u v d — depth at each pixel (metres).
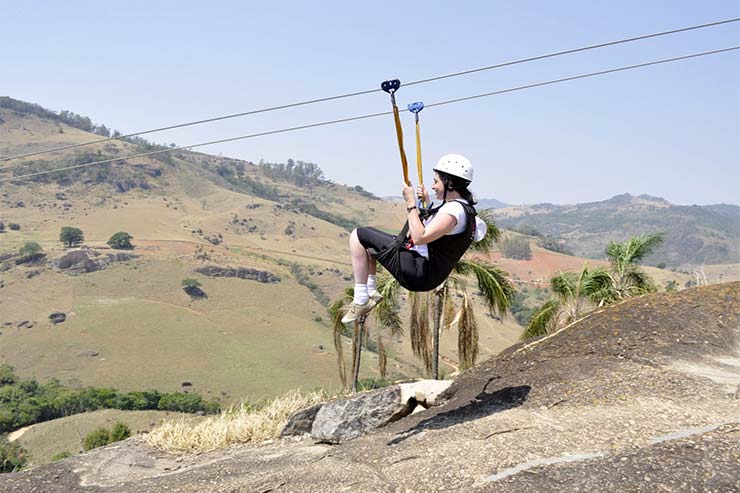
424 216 5.36
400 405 8.36
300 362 131.62
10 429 86.62
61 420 88.75
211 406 101.25
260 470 6.71
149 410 96.69
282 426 9.39
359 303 5.55
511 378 7.32
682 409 5.61
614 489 4.42
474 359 22.12
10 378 112.50
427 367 23.53
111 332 138.75
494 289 20.62
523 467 4.87
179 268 178.12
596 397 6.22
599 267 19.19
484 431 5.67
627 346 7.54
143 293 162.00
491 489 4.69
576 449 4.99
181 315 152.00
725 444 4.69
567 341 7.99
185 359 128.50
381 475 5.32
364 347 129.38
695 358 7.20
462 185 5.32
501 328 126.50
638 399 6.06
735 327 7.95
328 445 7.97
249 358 131.50
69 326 140.50
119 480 7.91
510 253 151.25
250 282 180.38
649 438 4.98
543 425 5.59
